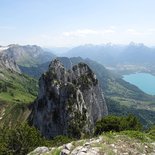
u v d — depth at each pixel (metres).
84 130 174.75
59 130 186.12
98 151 24.47
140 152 25.47
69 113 181.38
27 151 54.88
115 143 26.61
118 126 79.69
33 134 58.53
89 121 186.38
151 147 26.88
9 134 57.88
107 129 79.88
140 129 79.56
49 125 195.75
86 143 26.41
